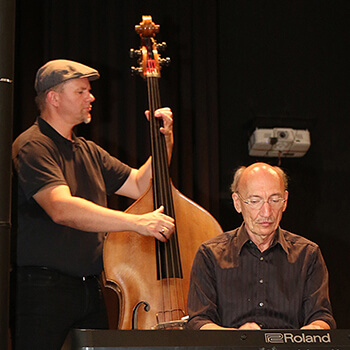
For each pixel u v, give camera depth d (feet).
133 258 13.46
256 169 11.63
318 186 21.44
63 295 13.26
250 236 11.92
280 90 21.81
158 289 13.30
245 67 21.74
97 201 14.44
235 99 21.52
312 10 22.40
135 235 13.62
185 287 13.46
